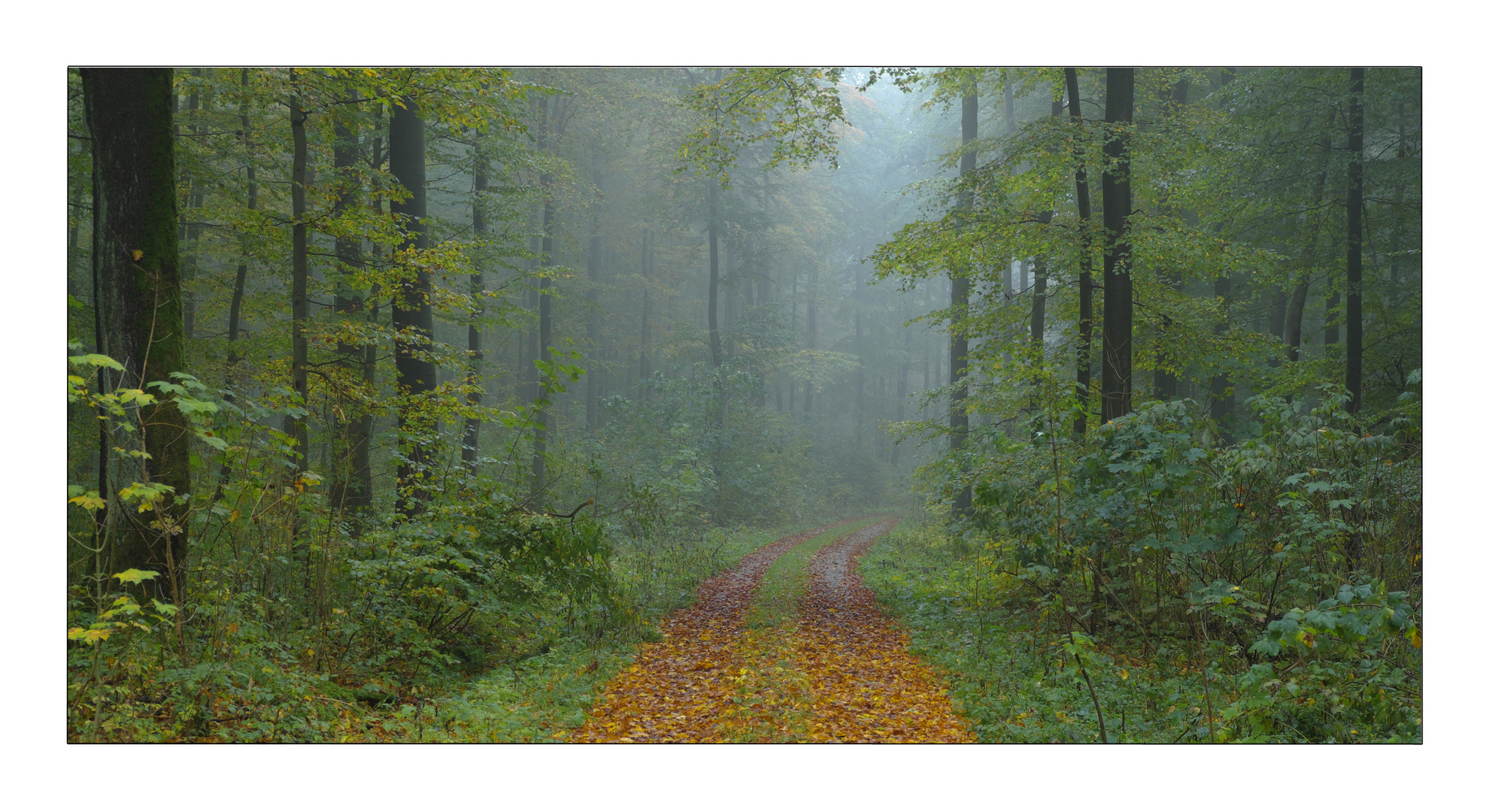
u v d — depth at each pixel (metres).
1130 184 11.87
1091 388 12.50
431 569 7.68
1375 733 5.46
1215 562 7.61
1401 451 8.20
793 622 11.08
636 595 11.94
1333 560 7.33
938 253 12.16
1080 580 9.67
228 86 10.90
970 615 10.66
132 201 6.36
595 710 6.81
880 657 9.00
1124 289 10.99
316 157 13.56
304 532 7.47
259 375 9.54
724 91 13.12
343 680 6.71
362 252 12.17
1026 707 6.61
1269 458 7.50
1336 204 13.89
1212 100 17.83
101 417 5.82
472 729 5.86
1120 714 6.43
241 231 10.87
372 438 10.38
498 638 8.91
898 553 19.81
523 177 23.84
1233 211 14.77
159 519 5.70
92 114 6.42
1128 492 7.61
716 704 7.01
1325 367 14.46
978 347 14.34
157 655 5.67
